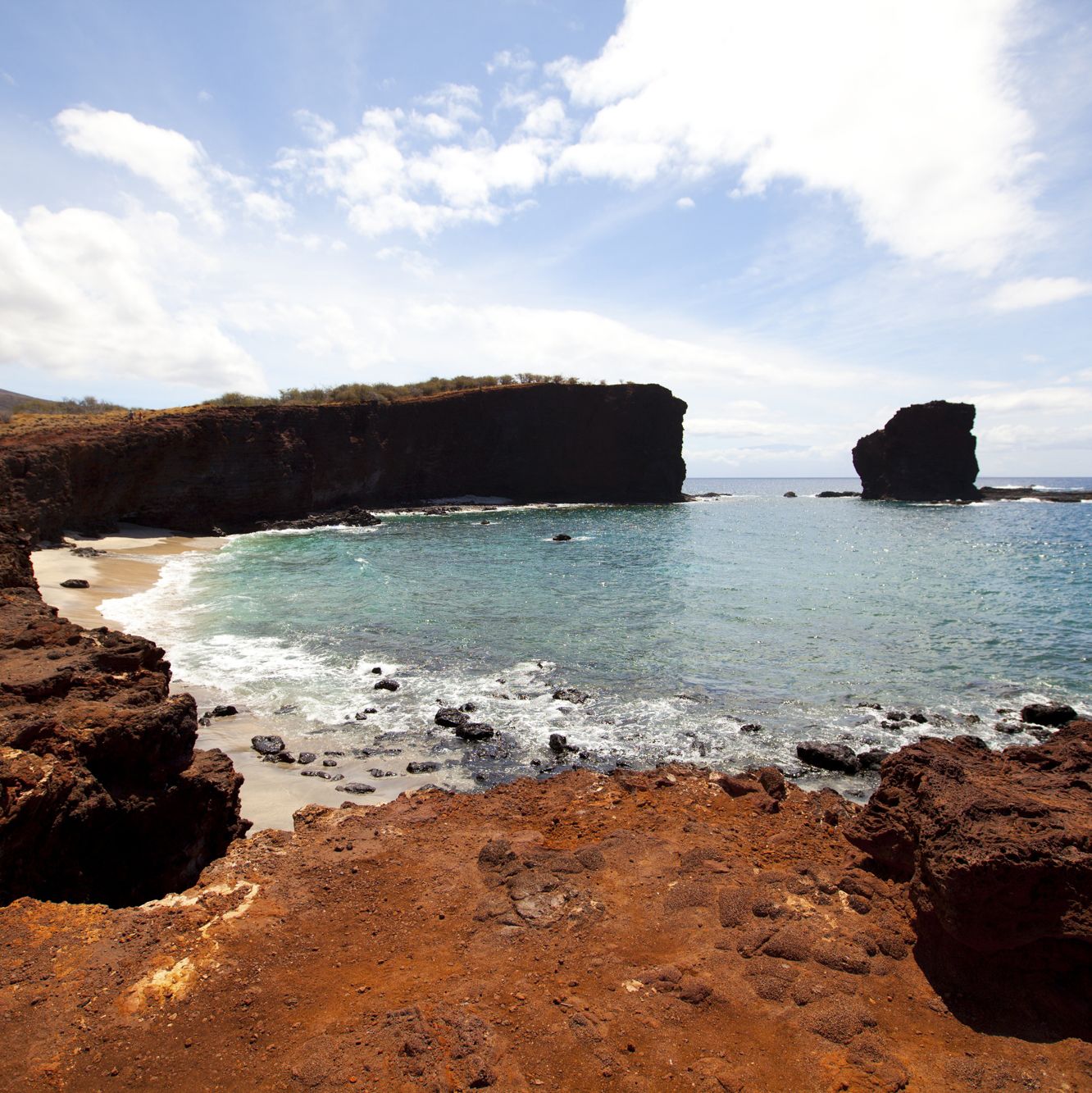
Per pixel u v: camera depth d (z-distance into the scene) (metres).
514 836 7.40
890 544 45.28
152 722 7.80
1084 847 4.86
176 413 50.72
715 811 8.34
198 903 5.80
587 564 33.97
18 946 5.11
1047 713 13.43
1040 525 60.59
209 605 23.50
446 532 50.06
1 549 16.08
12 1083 3.92
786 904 5.64
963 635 20.08
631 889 6.14
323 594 25.62
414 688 15.34
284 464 55.53
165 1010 4.52
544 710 14.02
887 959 5.10
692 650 18.31
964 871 4.72
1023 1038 4.36
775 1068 4.07
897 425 93.56
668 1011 4.53
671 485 87.19
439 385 83.12
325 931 5.54
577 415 81.25
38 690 8.20
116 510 44.44
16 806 6.12
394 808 8.72
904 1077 3.97
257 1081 3.97
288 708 14.12
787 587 27.86
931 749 6.66
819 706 14.29
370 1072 3.95
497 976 4.92
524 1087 3.92
